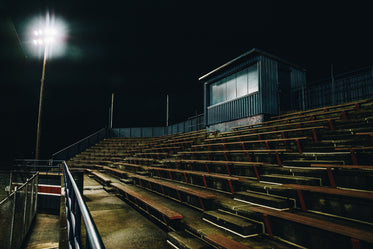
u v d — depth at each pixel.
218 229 3.46
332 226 2.46
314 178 3.96
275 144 6.54
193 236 3.43
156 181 6.34
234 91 11.76
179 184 6.74
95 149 20.20
